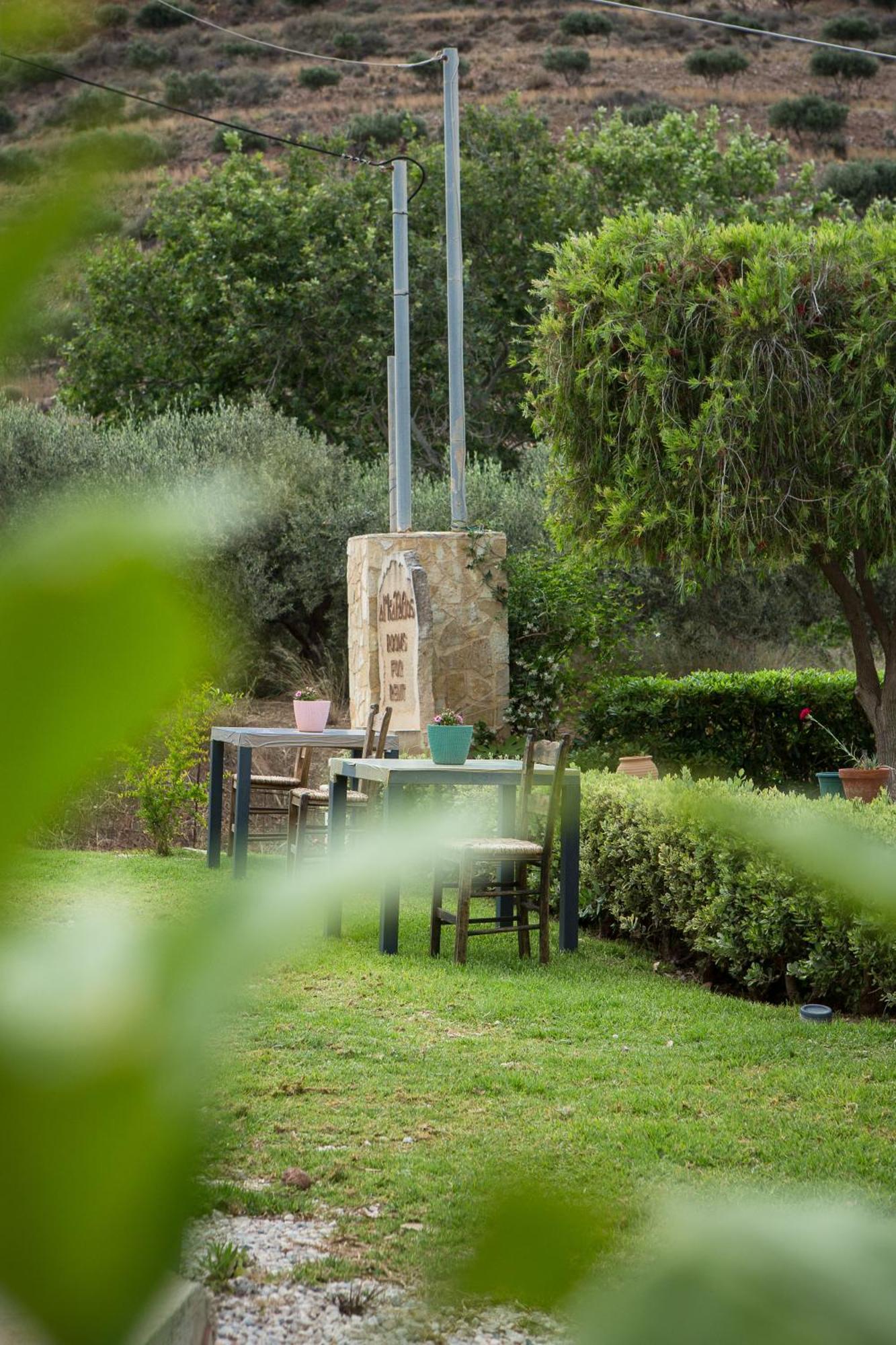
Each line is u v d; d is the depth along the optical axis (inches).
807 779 616.1
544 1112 213.8
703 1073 237.3
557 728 591.5
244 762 425.4
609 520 496.1
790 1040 259.8
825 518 484.1
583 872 380.8
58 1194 6.4
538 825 380.2
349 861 9.6
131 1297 6.4
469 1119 209.2
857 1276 8.0
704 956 332.2
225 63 2348.7
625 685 603.8
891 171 2164.1
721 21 2874.0
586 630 583.8
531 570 590.9
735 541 472.7
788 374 464.1
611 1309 7.7
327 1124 204.1
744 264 479.5
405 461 580.7
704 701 604.7
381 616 540.7
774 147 1222.3
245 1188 173.5
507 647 572.4
